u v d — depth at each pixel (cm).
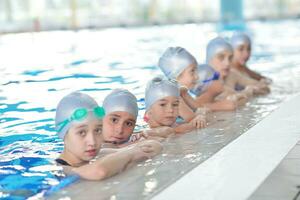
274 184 269
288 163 306
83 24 2133
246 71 714
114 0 2483
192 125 452
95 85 750
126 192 285
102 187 299
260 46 1346
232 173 296
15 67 988
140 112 535
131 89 705
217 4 2486
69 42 1501
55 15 2270
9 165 368
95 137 345
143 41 1497
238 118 484
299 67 914
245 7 2592
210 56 607
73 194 292
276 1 2559
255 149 346
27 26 2030
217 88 557
